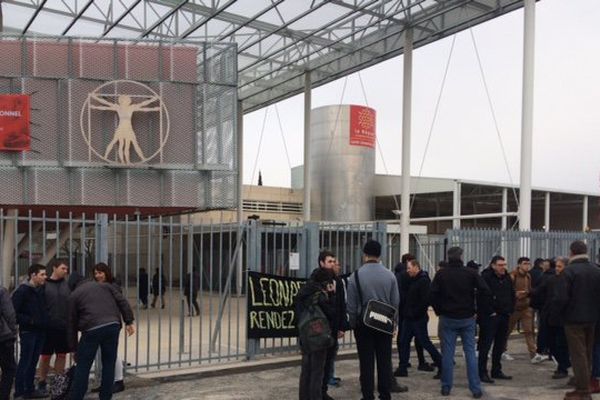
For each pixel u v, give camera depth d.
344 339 10.89
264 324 9.80
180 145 15.09
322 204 32.72
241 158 28.16
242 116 28.19
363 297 6.94
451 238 13.04
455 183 28.00
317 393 6.70
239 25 18.70
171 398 7.62
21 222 15.62
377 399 7.45
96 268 7.07
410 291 8.77
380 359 7.00
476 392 7.61
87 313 6.68
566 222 37.38
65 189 14.47
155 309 18.38
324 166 32.84
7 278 13.83
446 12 17.84
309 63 22.88
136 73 14.91
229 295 9.84
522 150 15.77
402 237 19.56
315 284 6.80
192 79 15.23
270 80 24.81
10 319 6.68
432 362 9.89
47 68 14.49
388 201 33.66
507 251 14.00
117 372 7.80
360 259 10.95
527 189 15.61
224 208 15.50
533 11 15.77
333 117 32.88
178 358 9.59
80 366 6.62
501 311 8.64
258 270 9.88
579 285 7.32
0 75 14.25
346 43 20.55
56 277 7.51
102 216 8.34
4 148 14.00
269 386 8.29
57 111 14.48
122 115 14.62
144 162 14.75
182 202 15.15
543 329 9.93
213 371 8.88
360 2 17.25
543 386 8.34
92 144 14.54
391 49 20.81
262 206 34.06
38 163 14.26
